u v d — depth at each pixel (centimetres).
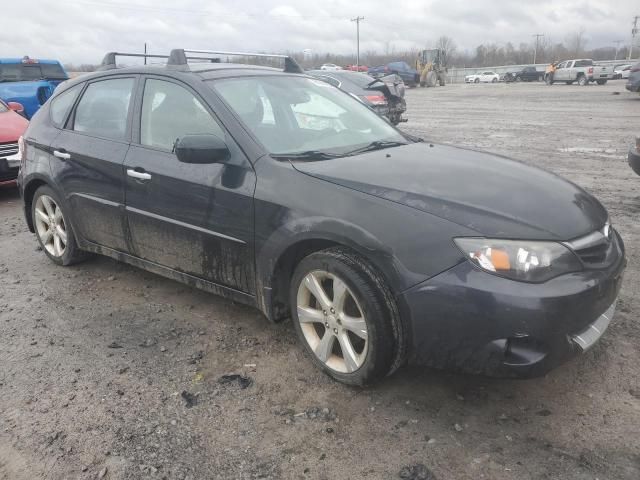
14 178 738
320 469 248
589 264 269
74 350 353
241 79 387
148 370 329
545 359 250
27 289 449
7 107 848
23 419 286
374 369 283
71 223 459
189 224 356
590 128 1398
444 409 287
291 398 299
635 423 271
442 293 257
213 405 294
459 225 262
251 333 370
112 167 400
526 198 286
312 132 374
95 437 271
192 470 248
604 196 701
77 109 454
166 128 379
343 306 293
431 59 4897
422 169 317
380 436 268
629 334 350
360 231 277
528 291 246
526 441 262
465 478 241
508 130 1404
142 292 438
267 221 313
